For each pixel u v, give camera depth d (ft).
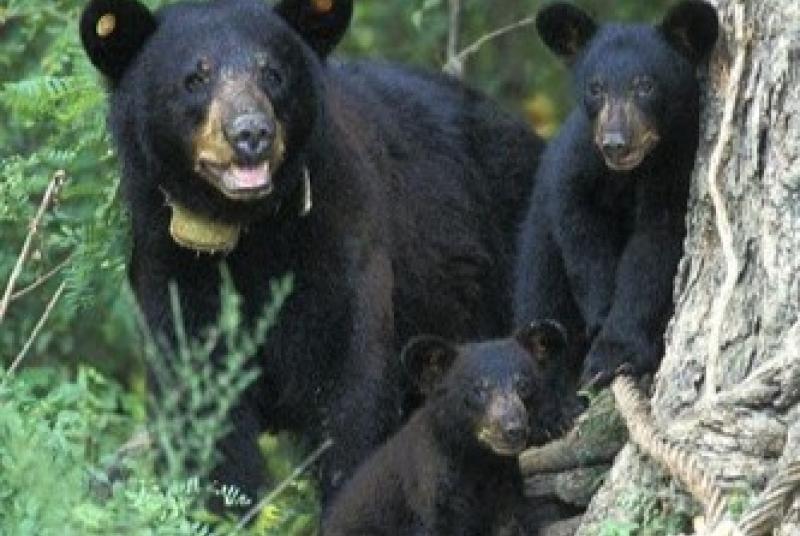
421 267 48.24
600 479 43.39
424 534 42.22
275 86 43.39
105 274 49.85
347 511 42.91
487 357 42.93
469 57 65.82
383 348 45.52
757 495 38.37
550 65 66.23
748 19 41.16
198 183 43.73
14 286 52.11
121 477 43.42
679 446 39.29
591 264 46.65
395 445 43.09
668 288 45.11
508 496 42.91
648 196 45.19
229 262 44.60
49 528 36.19
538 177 48.80
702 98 44.60
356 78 49.83
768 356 40.01
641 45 45.57
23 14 55.06
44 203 48.62
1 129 56.49
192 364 44.78
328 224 44.78
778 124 40.37
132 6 44.32
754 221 40.75
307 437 45.80
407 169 48.73
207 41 43.57
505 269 50.75
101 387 53.42
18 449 37.73
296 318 44.93
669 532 39.29
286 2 44.62
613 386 42.29
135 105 44.19
